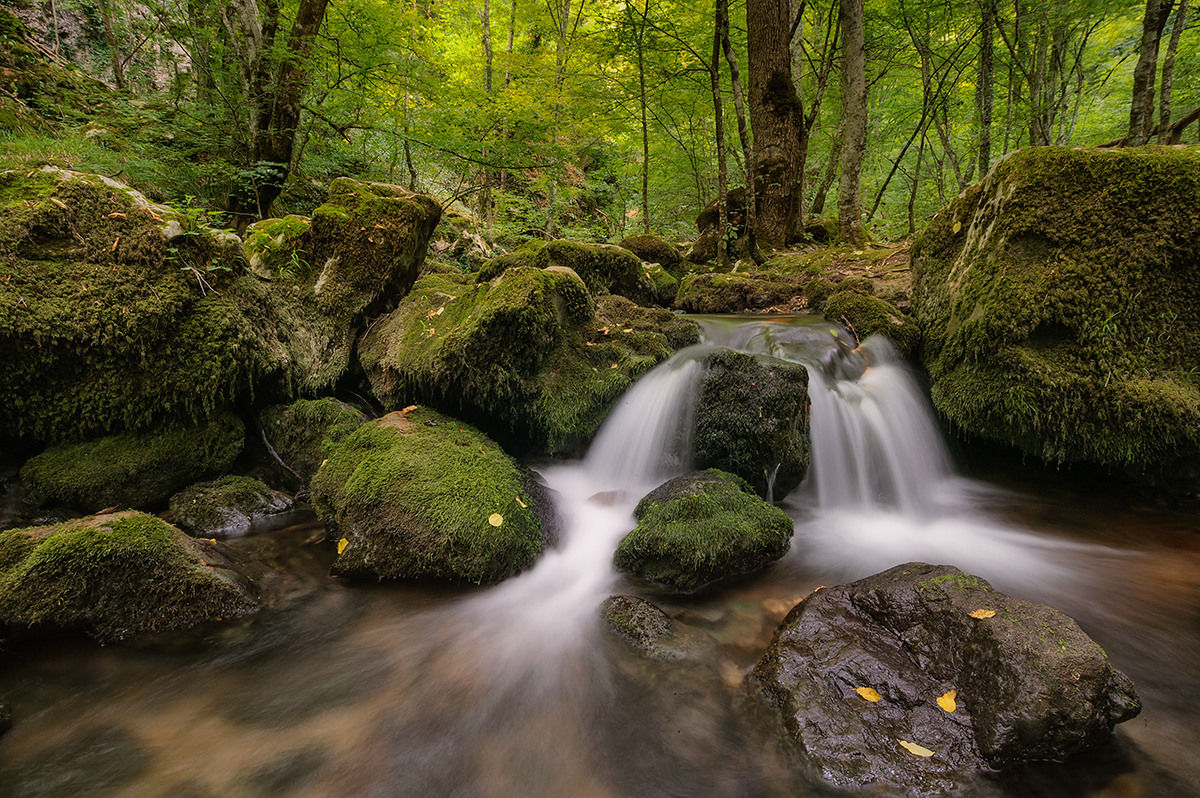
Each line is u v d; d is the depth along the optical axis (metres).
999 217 4.01
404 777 2.02
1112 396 3.48
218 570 2.98
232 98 6.59
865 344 5.02
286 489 4.38
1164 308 3.46
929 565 2.69
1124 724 2.14
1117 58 11.23
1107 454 3.58
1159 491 3.88
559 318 4.56
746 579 3.34
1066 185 3.69
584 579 3.34
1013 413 3.79
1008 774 1.88
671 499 3.54
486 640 2.80
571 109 10.90
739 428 4.16
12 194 3.48
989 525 4.06
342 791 1.95
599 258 6.16
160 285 3.77
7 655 2.48
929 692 2.11
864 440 4.55
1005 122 9.86
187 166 6.16
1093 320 3.55
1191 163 3.38
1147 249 3.44
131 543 2.71
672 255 9.12
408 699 2.41
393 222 5.02
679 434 4.41
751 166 8.88
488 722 2.29
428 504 3.29
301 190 7.91
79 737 2.13
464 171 9.01
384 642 2.77
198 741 2.14
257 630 2.81
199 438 4.08
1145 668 2.50
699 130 12.94
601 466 4.64
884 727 2.00
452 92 7.88
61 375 3.55
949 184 14.57
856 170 8.91
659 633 2.72
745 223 9.91
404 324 4.91
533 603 3.10
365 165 8.93
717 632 2.84
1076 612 2.93
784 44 9.34
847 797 1.85
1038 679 1.92
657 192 15.39
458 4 12.97
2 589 2.47
